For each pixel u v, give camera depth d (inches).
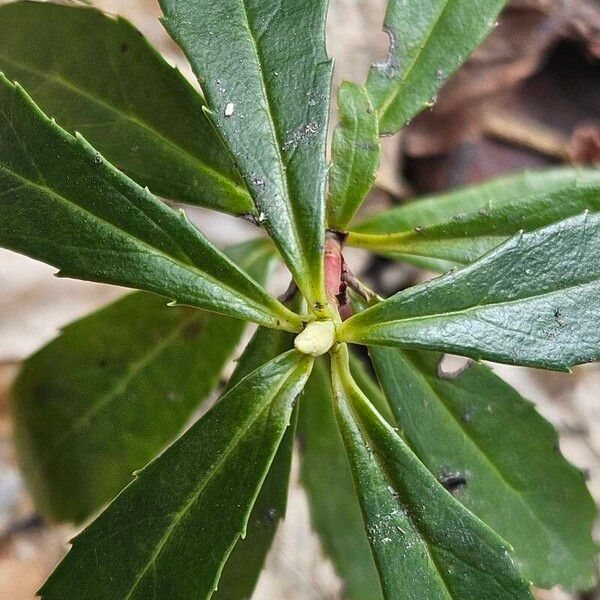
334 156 9.4
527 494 10.1
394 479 8.3
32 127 8.2
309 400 10.7
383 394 9.7
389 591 8.2
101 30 9.4
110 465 10.5
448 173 18.6
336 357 8.5
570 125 19.0
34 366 10.4
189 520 8.2
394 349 9.6
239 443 8.3
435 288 8.4
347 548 11.1
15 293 16.3
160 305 10.3
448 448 9.8
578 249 8.3
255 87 8.6
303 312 9.4
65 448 10.5
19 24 9.5
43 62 9.5
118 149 9.4
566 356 8.3
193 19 8.6
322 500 11.1
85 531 8.3
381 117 9.6
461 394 9.8
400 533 8.3
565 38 18.5
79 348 10.4
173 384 10.4
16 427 10.6
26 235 8.2
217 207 9.4
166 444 10.5
